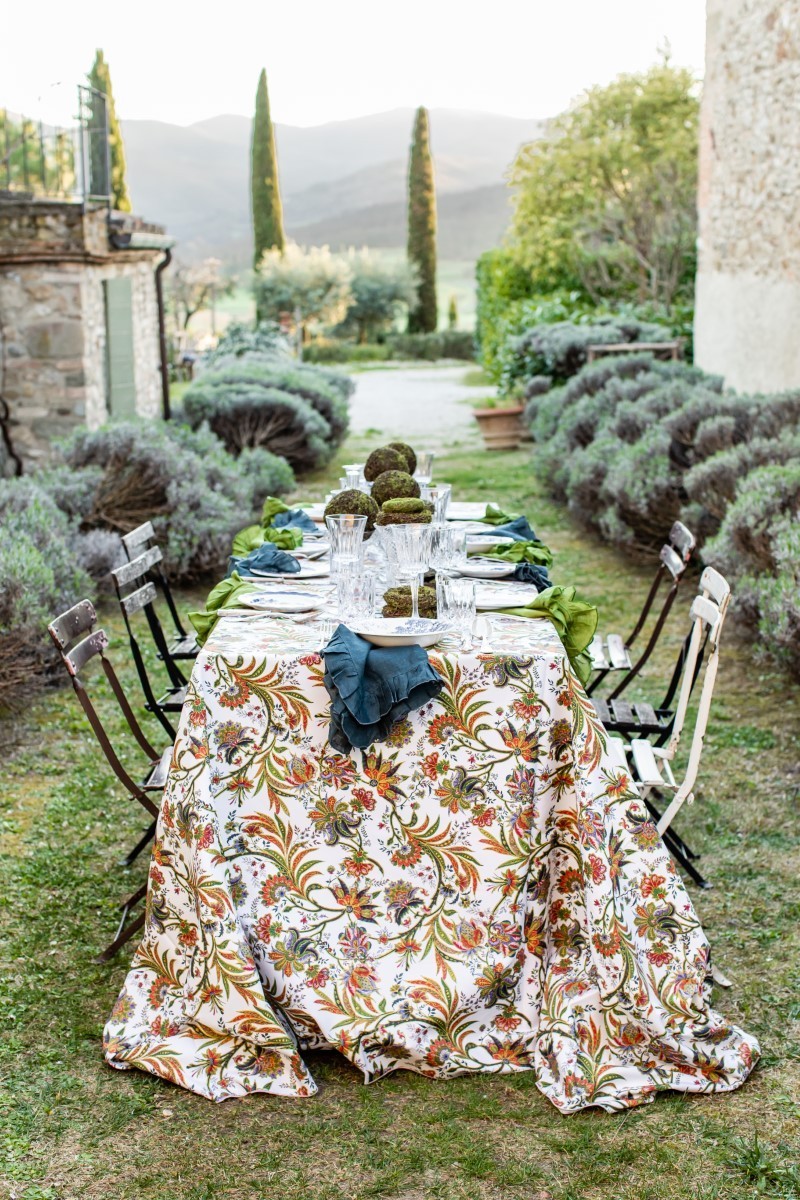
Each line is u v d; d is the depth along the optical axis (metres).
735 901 3.37
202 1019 2.62
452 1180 2.24
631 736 4.58
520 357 15.16
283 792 2.71
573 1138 2.36
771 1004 2.82
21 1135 2.37
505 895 2.69
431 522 3.39
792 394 6.97
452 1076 2.60
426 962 2.68
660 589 6.93
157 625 4.08
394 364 29.41
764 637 4.98
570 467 8.68
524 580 3.50
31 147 11.62
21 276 9.12
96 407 9.63
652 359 10.69
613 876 2.64
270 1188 2.22
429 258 36.50
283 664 2.67
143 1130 2.40
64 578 5.66
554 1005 2.65
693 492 6.49
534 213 20.00
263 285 32.47
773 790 4.16
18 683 4.99
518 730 2.68
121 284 10.14
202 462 7.90
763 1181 2.21
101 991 2.93
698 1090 2.51
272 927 2.69
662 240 18.28
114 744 4.70
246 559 3.62
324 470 11.61
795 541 4.78
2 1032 2.75
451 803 2.70
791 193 8.69
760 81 9.27
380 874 2.72
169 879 2.74
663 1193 2.19
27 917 3.31
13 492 6.47
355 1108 2.48
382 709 2.56
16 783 4.32
